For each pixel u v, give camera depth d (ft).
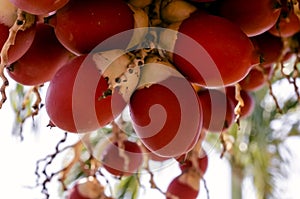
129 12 1.03
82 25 1.01
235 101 1.28
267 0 1.09
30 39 1.05
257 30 1.11
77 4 1.02
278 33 1.20
